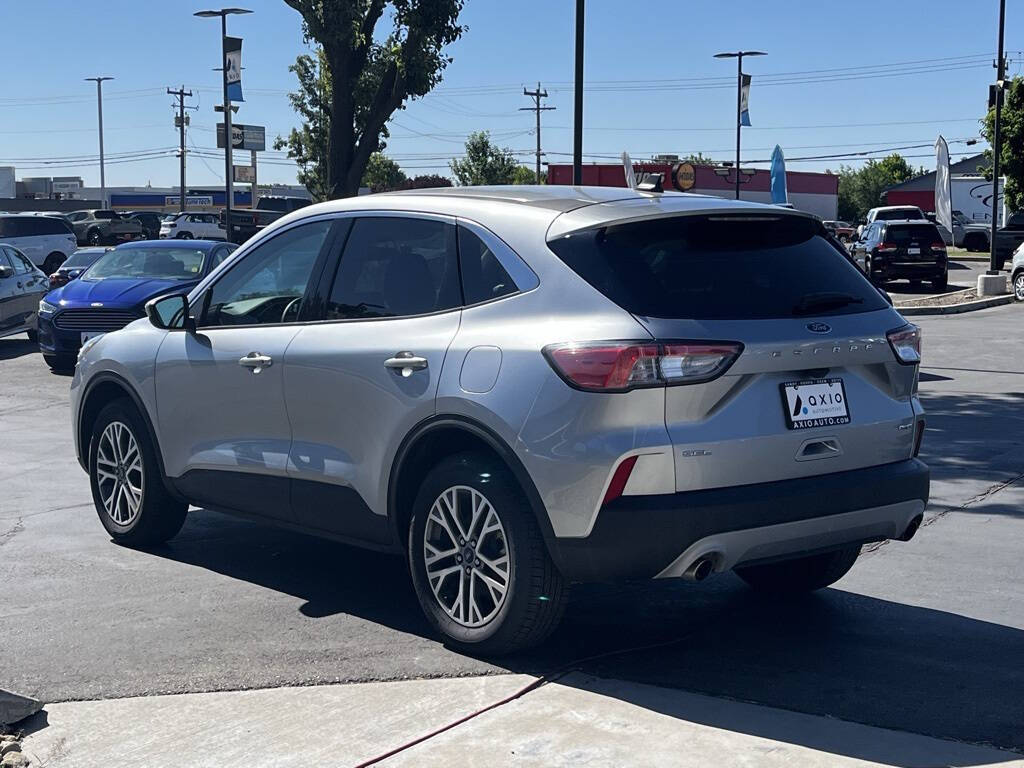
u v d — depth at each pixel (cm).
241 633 523
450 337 489
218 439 602
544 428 447
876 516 481
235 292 607
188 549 673
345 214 564
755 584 585
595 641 513
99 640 515
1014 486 834
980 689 455
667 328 439
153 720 427
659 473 434
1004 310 2516
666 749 397
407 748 399
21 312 1891
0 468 937
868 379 487
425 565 502
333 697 446
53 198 10288
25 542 691
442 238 515
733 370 443
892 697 446
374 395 512
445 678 465
